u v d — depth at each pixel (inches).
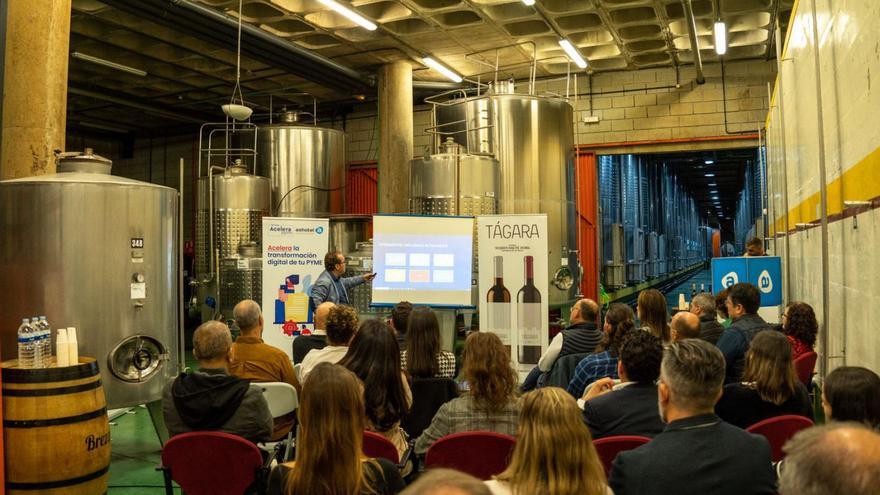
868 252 136.3
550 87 530.0
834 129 175.2
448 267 268.7
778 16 385.7
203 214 425.4
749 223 912.9
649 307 191.3
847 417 85.0
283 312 293.7
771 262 268.1
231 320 371.6
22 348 158.2
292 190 480.1
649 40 447.8
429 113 565.9
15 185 186.1
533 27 434.9
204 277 412.2
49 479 150.9
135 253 198.2
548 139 416.5
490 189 368.2
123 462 205.5
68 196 187.8
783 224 315.9
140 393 199.5
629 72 508.1
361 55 474.3
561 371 188.1
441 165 360.5
